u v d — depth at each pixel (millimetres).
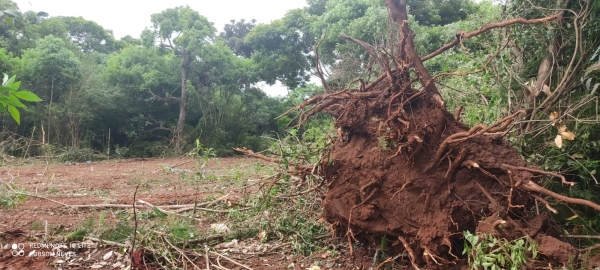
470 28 8234
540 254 2826
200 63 21297
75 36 29625
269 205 4695
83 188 7980
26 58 18250
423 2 16516
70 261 3777
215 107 21047
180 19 21031
